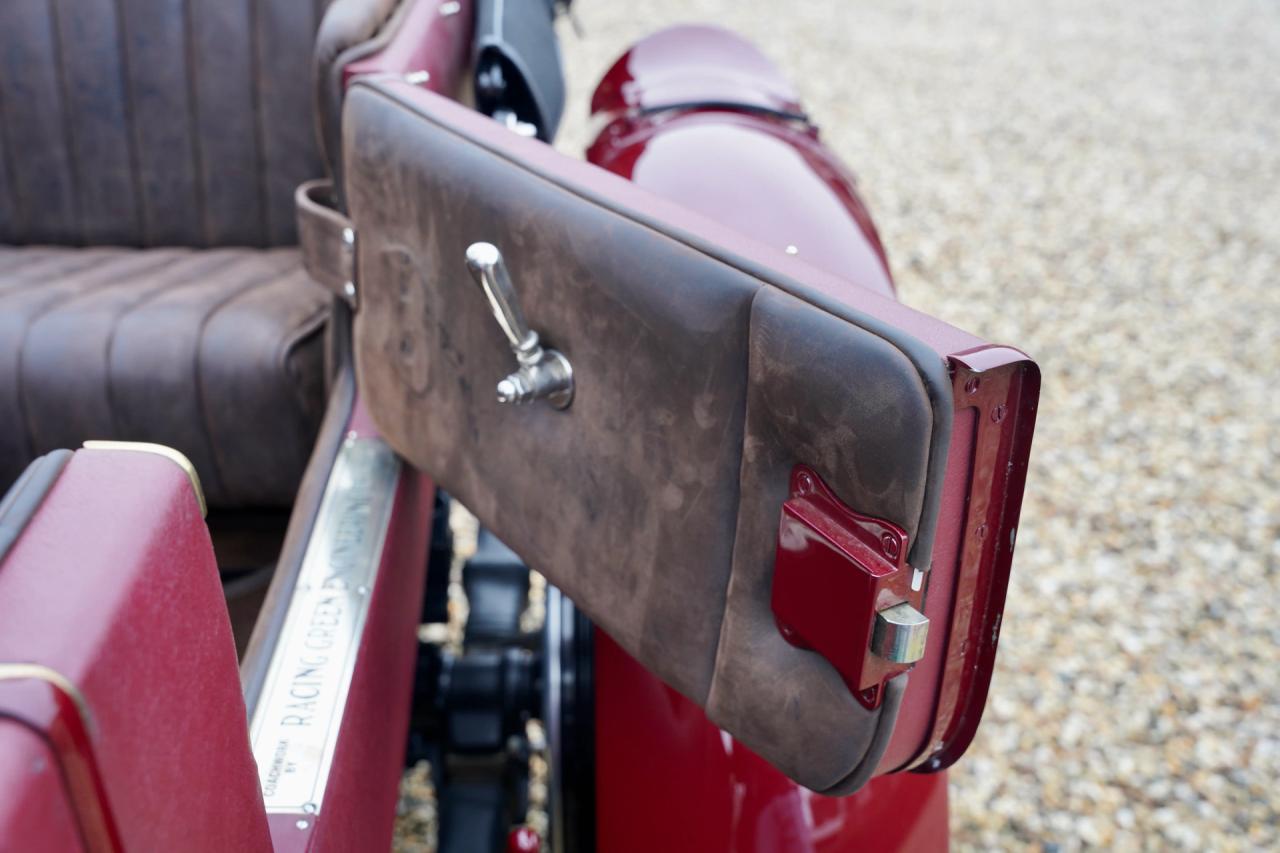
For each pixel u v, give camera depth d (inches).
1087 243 193.2
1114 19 324.8
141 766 30.8
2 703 28.1
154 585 31.7
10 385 65.2
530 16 77.2
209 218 84.1
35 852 27.8
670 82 71.1
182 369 65.1
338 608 49.6
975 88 265.9
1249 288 180.4
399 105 52.5
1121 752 98.6
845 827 50.2
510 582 71.3
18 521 31.1
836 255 57.9
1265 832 91.3
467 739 64.1
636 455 44.3
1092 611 114.0
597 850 58.4
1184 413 147.7
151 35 80.4
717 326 40.7
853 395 37.2
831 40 295.7
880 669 37.9
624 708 55.4
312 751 44.1
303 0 79.2
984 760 97.3
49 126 82.4
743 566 41.9
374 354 56.3
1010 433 37.7
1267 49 299.0
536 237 45.9
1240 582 118.7
